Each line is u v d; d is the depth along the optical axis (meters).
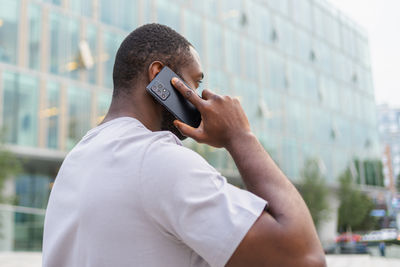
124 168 0.89
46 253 0.98
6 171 13.95
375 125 42.94
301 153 31.53
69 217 0.93
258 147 0.96
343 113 38.03
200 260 0.89
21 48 17.14
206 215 0.80
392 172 92.44
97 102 19.30
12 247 9.21
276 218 0.83
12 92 16.58
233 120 0.98
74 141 18.05
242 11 29.16
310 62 35.22
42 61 17.72
